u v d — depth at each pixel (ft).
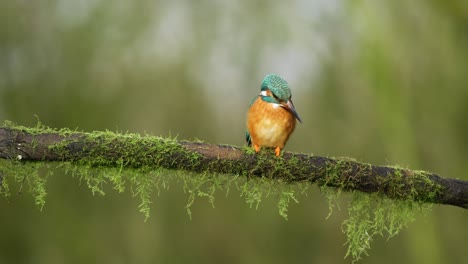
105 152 17.44
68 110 44.21
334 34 44.11
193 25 46.29
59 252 43.04
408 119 40.34
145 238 43.88
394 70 40.65
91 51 45.24
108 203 44.06
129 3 46.01
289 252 45.47
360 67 41.68
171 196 44.86
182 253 44.39
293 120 22.71
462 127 41.55
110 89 45.39
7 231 42.73
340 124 43.75
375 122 42.57
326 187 19.17
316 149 43.80
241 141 44.73
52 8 45.47
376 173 18.86
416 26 41.39
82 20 45.47
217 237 45.09
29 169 17.75
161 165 17.88
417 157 40.19
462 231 42.14
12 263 42.52
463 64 41.16
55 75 44.57
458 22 41.47
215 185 18.47
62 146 17.19
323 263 45.03
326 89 44.04
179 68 45.62
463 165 41.14
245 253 45.09
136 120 45.01
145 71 45.78
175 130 45.01
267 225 45.47
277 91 22.52
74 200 43.80
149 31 46.03
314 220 45.47
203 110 45.39
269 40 44.47
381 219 19.77
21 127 17.29
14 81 43.91
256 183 18.81
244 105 44.96
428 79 41.24
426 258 40.40
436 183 19.08
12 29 44.47
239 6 45.80
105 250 43.60
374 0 41.24
